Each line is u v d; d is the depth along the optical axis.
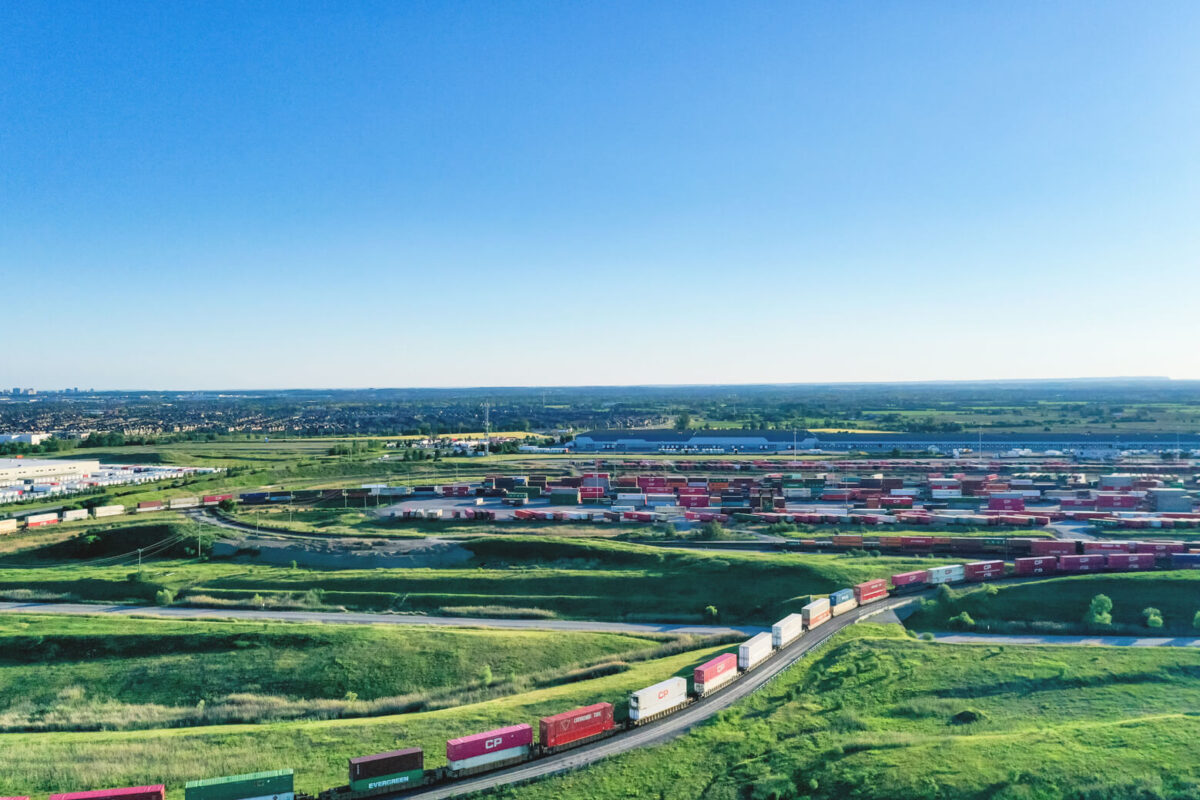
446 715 79.06
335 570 141.62
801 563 127.56
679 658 96.81
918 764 62.25
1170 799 56.09
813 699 79.94
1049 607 108.88
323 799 61.81
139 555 152.38
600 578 127.00
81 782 65.75
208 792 59.94
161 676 92.38
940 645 94.88
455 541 152.12
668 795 61.69
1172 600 108.19
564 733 69.50
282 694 90.06
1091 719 73.44
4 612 117.19
